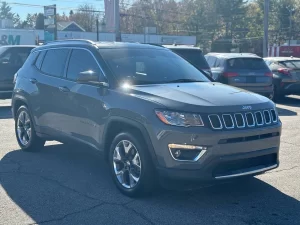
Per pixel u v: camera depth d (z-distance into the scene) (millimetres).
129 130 5840
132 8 69688
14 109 8445
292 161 7676
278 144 5895
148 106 5516
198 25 70750
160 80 6480
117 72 6355
